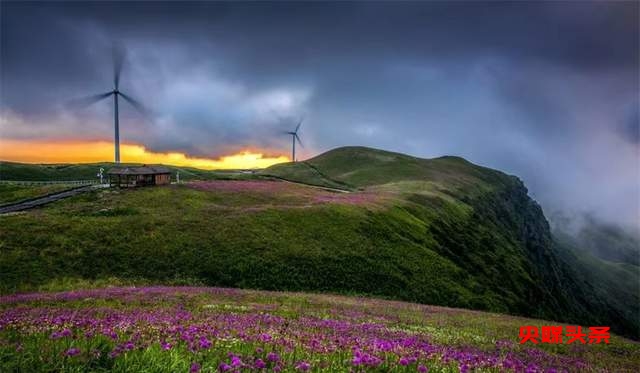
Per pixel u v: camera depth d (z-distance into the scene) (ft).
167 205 255.70
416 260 226.79
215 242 194.59
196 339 31.55
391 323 76.38
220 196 301.02
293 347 32.09
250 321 52.95
